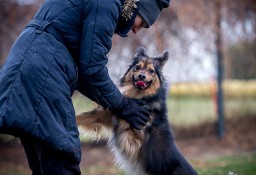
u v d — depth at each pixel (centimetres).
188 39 1587
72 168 504
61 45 498
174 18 1568
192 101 1714
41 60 477
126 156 713
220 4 1630
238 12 1706
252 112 1827
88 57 490
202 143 1677
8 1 1395
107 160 1391
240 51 1788
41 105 467
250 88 1830
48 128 465
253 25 1759
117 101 539
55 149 471
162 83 746
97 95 520
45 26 497
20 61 477
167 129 720
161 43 1531
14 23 1409
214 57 1700
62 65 490
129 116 591
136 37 1505
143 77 707
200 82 1673
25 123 457
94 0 498
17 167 1334
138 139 698
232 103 1814
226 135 1750
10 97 461
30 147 540
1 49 1396
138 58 758
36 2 1416
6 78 473
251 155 1425
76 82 521
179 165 681
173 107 1698
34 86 469
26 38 495
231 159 1338
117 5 509
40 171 543
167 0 601
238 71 1794
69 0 510
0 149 1552
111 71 1469
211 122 1756
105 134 746
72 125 493
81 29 511
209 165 1235
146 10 573
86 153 1500
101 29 491
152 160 689
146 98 717
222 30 1659
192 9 1578
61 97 480
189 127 1739
